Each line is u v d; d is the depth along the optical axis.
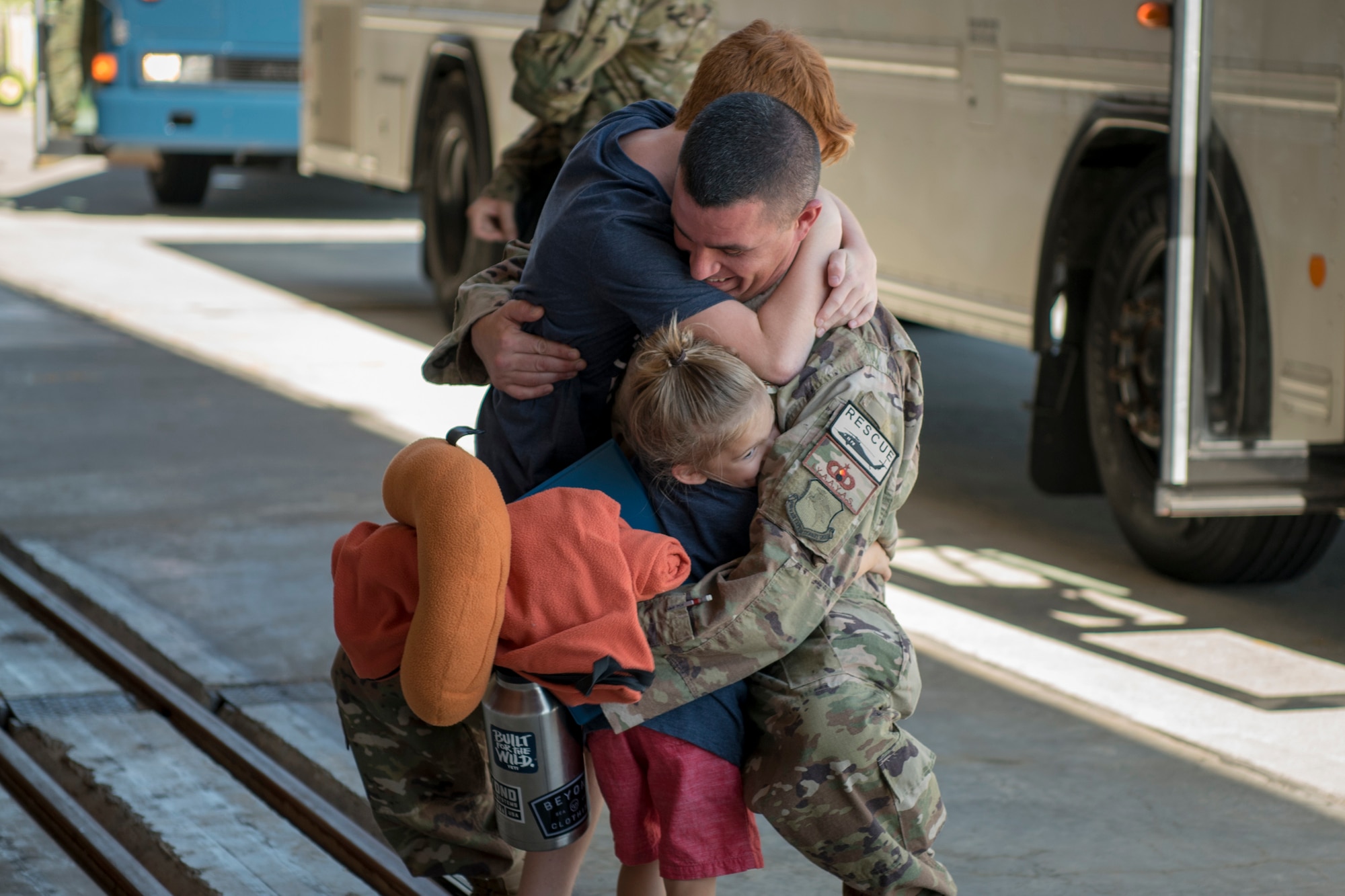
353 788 5.73
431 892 5.02
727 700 3.96
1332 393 7.49
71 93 23.67
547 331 4.19
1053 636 7.77
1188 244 7.39
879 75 10.80
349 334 15.78
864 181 11.09
